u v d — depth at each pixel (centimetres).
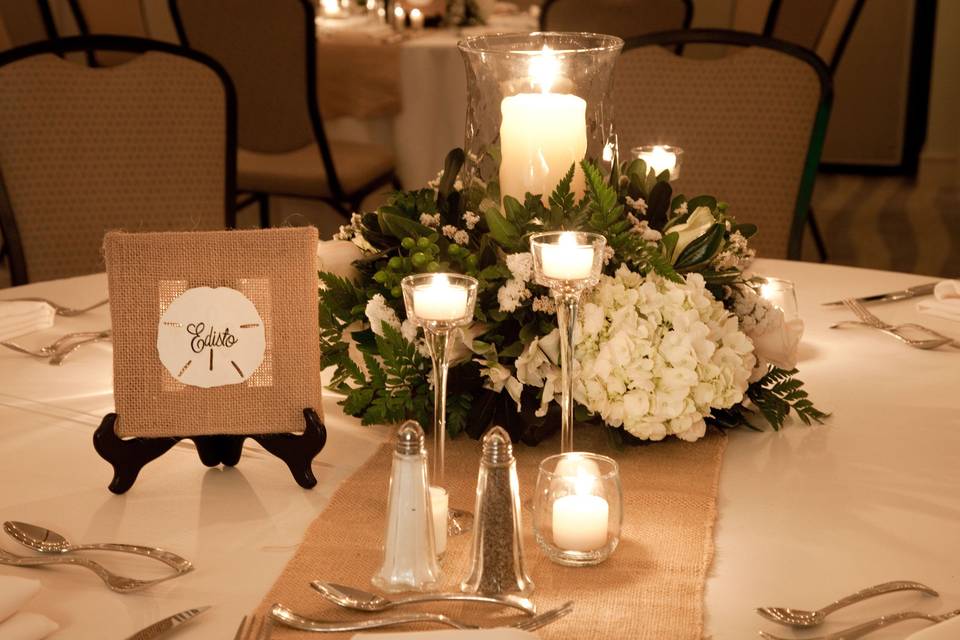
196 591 96
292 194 365
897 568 99
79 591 96
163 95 235
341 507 110
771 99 231
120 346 114
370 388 123
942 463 120
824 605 93
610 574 97
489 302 120
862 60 568
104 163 232
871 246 463
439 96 373
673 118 235
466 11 411
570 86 127
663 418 115
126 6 463
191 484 117
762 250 236
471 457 122
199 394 115
